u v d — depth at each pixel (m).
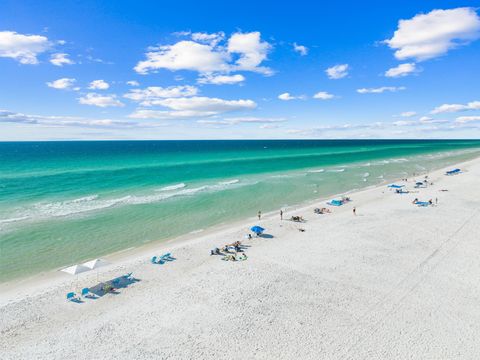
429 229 29.81
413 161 95.31
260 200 42.94
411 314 16.86
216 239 27.75
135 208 37.75
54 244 26.64
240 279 20.56
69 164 80.88
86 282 20.42
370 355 13.90
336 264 22.70
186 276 21.12
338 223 32.03
